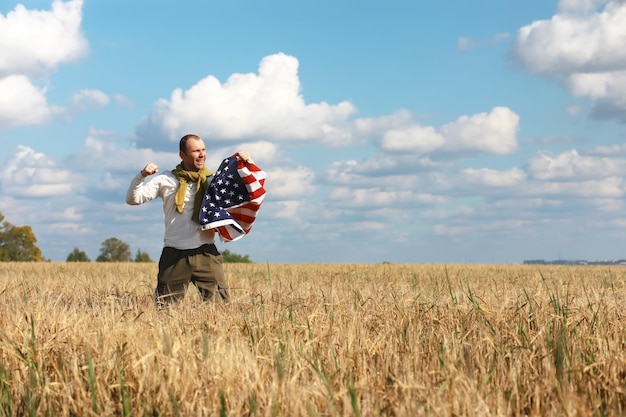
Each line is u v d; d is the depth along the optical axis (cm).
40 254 12475
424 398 440
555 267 3453
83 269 3053
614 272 2553
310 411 402
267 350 562
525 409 450
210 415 423
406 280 1692
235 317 680
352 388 407
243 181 934
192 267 934
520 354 546
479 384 467
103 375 489
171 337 548
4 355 556
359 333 613
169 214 936
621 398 455
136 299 961
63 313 666
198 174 931
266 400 438
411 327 641
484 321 685
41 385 484
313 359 528
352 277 1602
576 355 539
